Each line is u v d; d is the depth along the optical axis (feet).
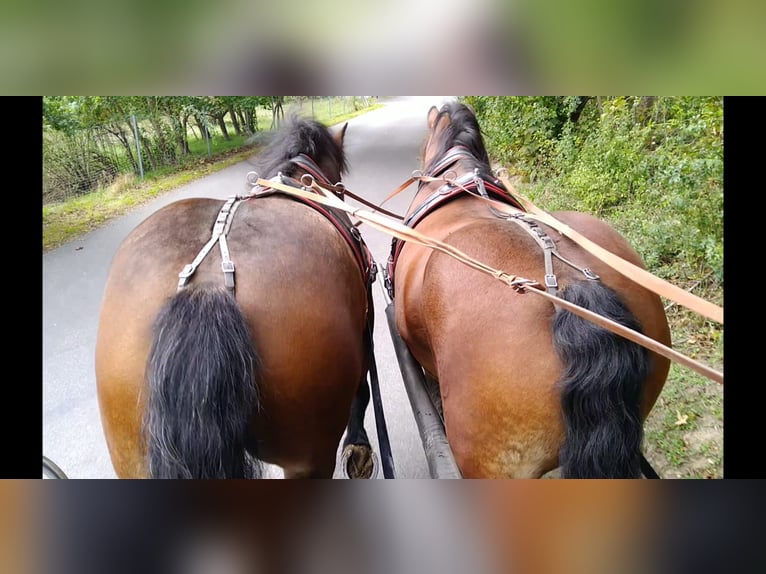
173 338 4.48
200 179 29.96
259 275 5.23
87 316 16.65
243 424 4.56
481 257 5.58
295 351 5.22
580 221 7.29
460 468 5.53
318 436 5.81
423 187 9.83
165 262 5.30
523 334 4.85
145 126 30.96
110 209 26.09
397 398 12.11
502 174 9.10
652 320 5.63
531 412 4.73
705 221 12.49
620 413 4.41
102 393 5.12
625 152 16.63
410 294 6.83
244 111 33.42
